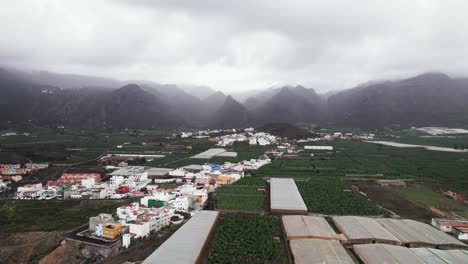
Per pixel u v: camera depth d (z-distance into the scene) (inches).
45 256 4163.4
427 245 4227.4
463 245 4192.9
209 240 4448.8
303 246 4052.7
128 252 4266.7
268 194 7071.9
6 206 6378.0
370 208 5812.0
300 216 5251.0
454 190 7519.7
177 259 3612.2
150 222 4911.4
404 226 4825.3
